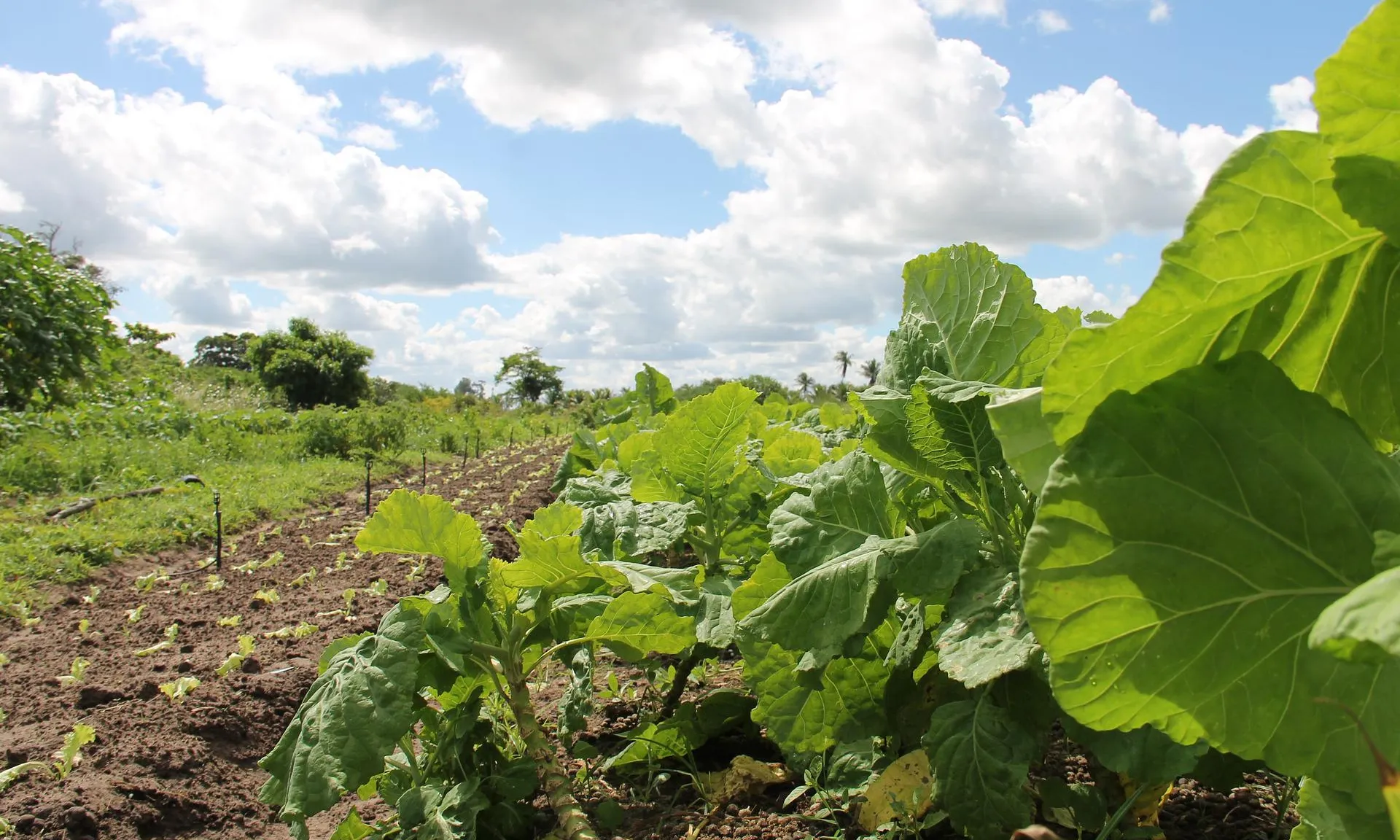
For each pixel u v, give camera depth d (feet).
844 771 9.38
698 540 13.20
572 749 10.90
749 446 15.80
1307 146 3.50
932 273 9.63
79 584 26.08
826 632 7.74
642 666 13.53
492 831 9.45
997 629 6.89
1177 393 4.07
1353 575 3.79
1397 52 3.29
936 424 7.99
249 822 12.02
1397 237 3.42
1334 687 3.82
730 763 11.38
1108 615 4.01
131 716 14.30
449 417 112.16
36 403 54.65
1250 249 3.69
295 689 15.88
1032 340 8.71
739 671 14.65
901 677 8.91
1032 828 3.89
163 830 11.52
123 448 47.42
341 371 137.28
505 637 9.96
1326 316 4.17
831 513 8.98
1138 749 6.48
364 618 21.01
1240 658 3.92
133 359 88.43
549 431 116.57
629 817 10.23
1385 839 3.86
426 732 10.49
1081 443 4.08
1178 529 3.92
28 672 17.92
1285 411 4.00
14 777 12.16
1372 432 4.56
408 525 9.57
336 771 7.90
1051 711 7.36
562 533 11.24
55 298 56.49
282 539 34.60
